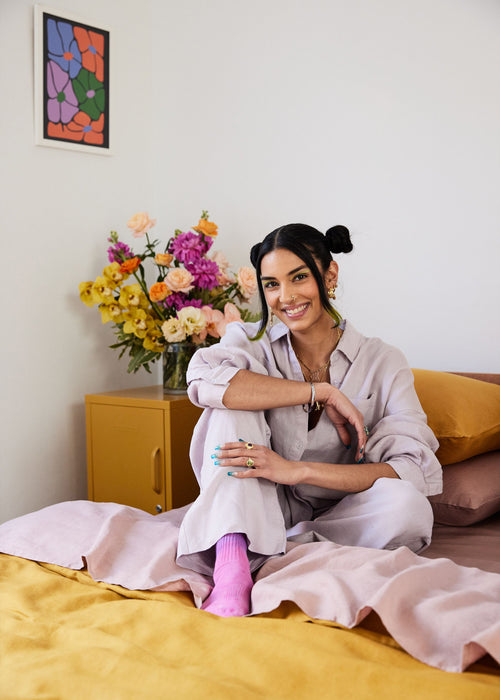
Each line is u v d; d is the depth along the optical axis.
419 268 2.49
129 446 2.50
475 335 2.39
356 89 2.58
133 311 2.57
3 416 2.55
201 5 2.95
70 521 1.55
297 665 0.96
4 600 1.26
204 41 2.95
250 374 1.57
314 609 1.13
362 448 1.59
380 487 1.51
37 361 2.66
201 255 2.57
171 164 3.09
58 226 2.72
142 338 2.64
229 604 1.22
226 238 2.96
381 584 1.13
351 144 2.60
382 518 1.46
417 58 2.44
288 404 1.58
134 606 1.19
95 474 2.60
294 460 1.66
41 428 2.68
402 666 0.98
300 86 2.71
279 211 2.80
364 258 2.60
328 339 1.73
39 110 2.62
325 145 2.67
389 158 2.52
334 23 2.62
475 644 0.96
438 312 2.46
